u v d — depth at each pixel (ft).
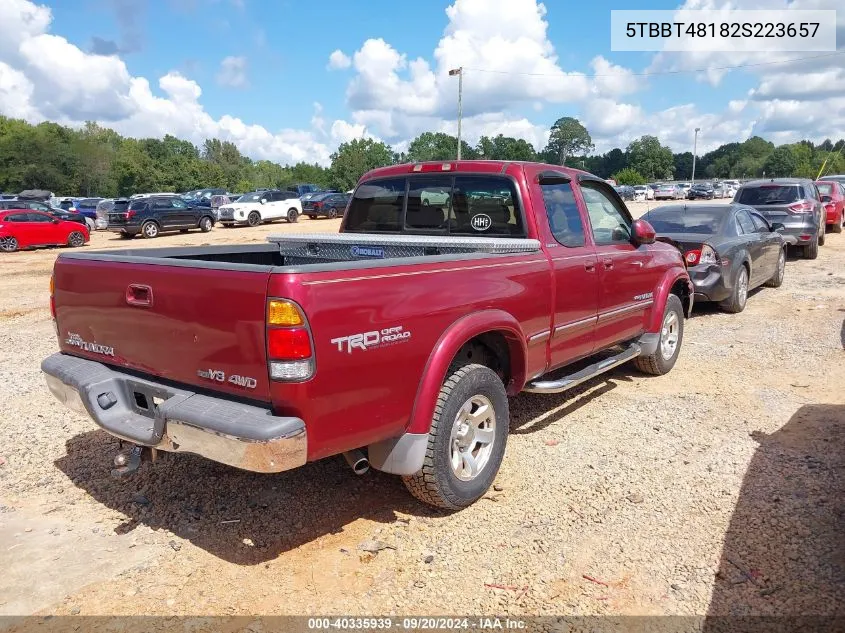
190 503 13.10
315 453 9.73
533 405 18.79
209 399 10.22
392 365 10.62
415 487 11.96
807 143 455.22
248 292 9.43
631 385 20.59
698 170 557.33
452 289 11.78
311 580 10.55
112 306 11.63
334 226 103.45
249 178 384.27
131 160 301.84
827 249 56.18
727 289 29.66
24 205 81.87
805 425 16.89
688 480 13.87
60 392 12.32
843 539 11.48
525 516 12.49
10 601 10.00
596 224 17.37
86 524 12.30
